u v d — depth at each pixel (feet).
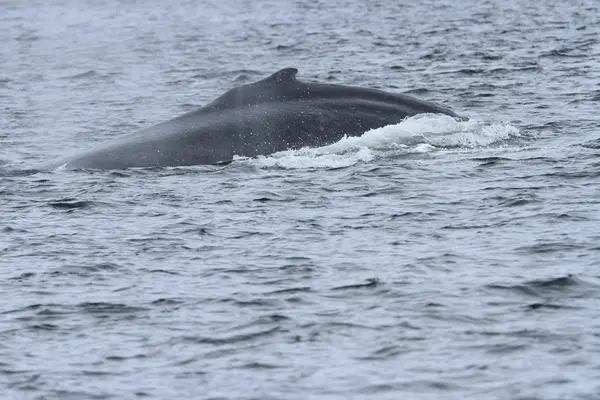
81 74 636.48
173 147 317.83
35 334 189.78
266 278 213.46
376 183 287.69
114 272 221.87
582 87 474.08
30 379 171.32
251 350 178.81
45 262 230.07
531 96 457.27
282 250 231.71
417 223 248.32
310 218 257.14
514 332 180.34
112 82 595.88
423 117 335.06
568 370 165.07
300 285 208.03
